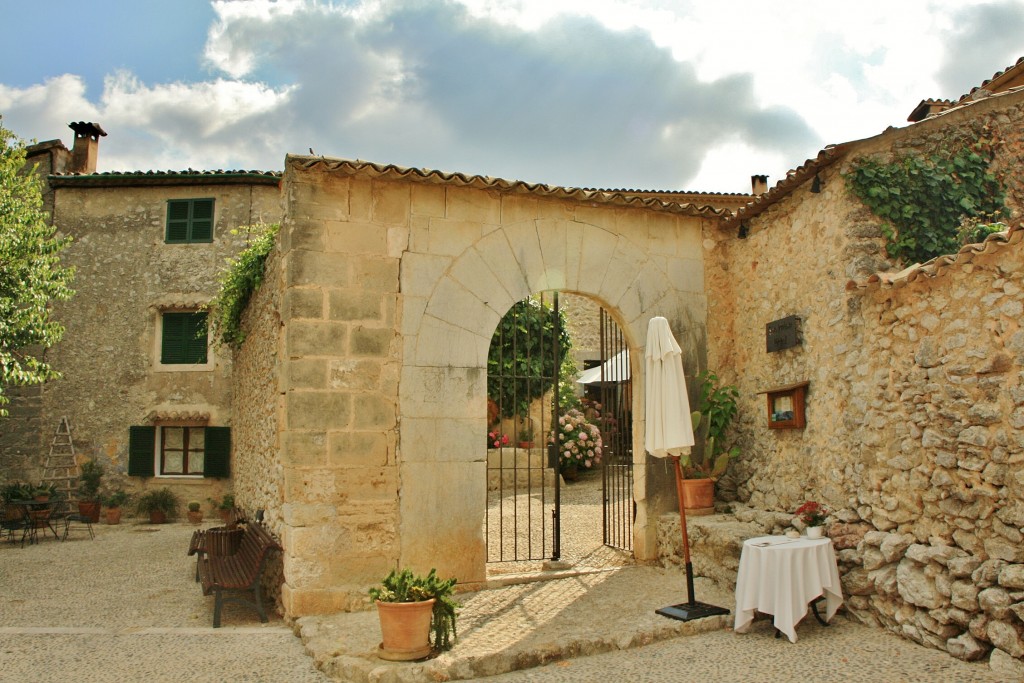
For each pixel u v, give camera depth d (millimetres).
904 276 4945
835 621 5129
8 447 13305
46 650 5035
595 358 17875
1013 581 4012
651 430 5543
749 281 7164
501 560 7125
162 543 10375
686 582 5742
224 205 13656
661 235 7293
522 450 12469
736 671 4301
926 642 4500
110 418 13352
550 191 6660
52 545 10406
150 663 4734
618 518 7750
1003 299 4297
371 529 5902
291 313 5891
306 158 5938
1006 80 8102
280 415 6117
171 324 13609
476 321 6480
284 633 5402
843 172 5828
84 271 13586
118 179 13516
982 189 6086
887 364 5191
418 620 4492
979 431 4402
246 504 9367
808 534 5250
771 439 6621
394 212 6297
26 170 13914
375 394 6051
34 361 10852
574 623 5172
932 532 4711
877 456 5211
